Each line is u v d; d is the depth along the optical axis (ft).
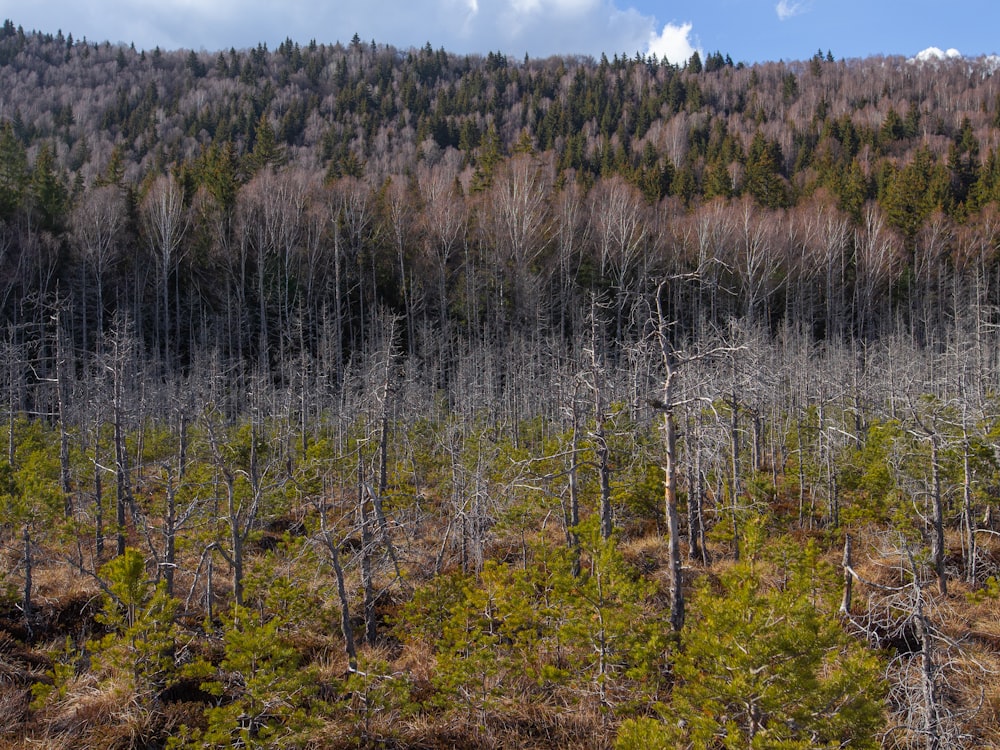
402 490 58.59
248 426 67.87
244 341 163.32
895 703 32.76
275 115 351.67
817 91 381.81
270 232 167.02
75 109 349.00
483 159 236.02
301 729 29.55
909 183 218.38
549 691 36.60
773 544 48.93
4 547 53.57
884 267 195.52
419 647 41.47
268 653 31.24
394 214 183.83
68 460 58.70
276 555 50.26
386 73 438.40
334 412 93.61
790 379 98.73
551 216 197.77
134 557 34.83
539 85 398.01
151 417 94.12
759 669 25.82
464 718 34.35
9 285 130.62
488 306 167.02
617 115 345.10
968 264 193.67
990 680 36.32
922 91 379.76
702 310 148.87
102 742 31.17
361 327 165.27
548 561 45.03
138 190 192.44
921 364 100.53
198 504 47.24
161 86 401.49
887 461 54.08
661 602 49.19
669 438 37.55
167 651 38.88
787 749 23.95
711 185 226.17
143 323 157.79
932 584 49.57
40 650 41.01
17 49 421.18
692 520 57.88
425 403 97.71
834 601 37.22
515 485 49.32
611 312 157.99
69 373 93.25
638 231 183.52
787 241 188.34
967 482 49.26
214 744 29.50
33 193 157.79
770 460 91.40
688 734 28.27
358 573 48.44
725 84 392.27
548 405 91.76
